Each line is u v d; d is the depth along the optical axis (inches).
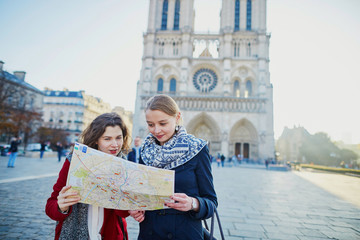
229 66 2288.4
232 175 942.4
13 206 312.8
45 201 344.8
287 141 4205.2
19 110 1806.1
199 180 100.4
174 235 93.1
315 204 416.8
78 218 105.2
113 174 88.5
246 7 2472.9
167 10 2566.4
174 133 109.4
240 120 2197.3
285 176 993.5
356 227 284.4
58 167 824.3
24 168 744.3
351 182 824.3
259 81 2240.4
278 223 293.7
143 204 87.4
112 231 114.4
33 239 215.2
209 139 2352.4
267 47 2395.4
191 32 2427.4
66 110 3243.1
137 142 404.5
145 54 2448.3
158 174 87.8
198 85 2386.8
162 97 104.7
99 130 108.3
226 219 306.0
